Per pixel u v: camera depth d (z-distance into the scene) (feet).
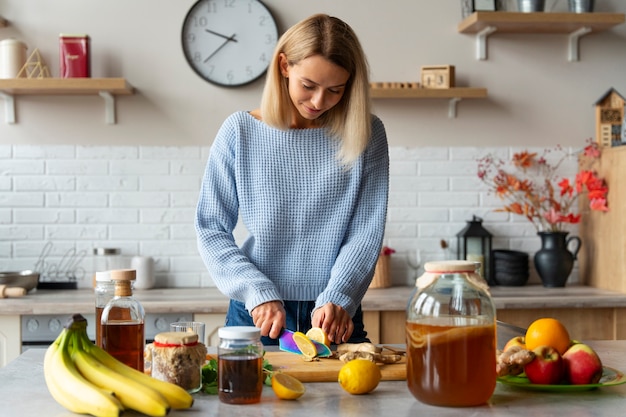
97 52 12.94
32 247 12.89
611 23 12.74
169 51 13.03
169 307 10.89
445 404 4.39
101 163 12.98
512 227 13.50
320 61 6.28
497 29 13.19
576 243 13.58
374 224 6.99
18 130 12.87
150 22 13.00
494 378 4.46
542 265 12.75
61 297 11.49
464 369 4.35
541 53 13.53
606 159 12.63
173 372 4.67
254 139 6.98
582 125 13.57
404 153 13.38
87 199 12.98
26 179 12.89
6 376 5.22
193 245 13.11
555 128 13.56
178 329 5.35
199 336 5.24
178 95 13.06
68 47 12.34
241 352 4.50
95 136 12.98
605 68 13.58
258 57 13.04
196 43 12.98
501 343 6.25
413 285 13.28
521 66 13.51
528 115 13.53
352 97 6.74
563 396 4.71
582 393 4.79
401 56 13.33
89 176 12.97
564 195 13.58
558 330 5.00
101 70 12.95
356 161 6.94
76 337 4.49
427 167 13.41
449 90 12.76
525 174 13.53
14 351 10.97
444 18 13.37
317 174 6.95
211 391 4.78
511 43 13.48
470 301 4.42
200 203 7.04
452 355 4.36
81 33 12.91
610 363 5.54
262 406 4.45
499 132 13.51
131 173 13.03
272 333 5.97
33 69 12.77
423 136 13.39
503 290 12.37
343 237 7.00
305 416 4.21
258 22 13.03
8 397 4.65
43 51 12.84
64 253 12.93
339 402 4.55
